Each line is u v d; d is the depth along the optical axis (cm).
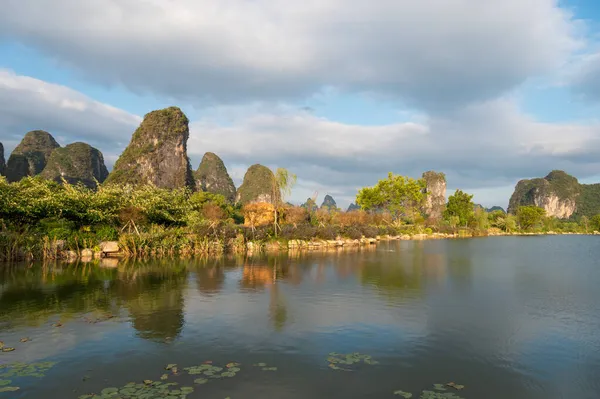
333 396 751
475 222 9519
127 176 11056
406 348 1038
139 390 758
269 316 1330
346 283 2017
